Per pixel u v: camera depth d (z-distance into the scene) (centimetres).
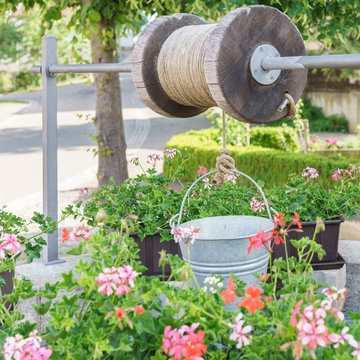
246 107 240
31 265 389
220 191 366
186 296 175
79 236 191
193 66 248
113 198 369
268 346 169
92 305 193
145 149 1359
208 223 248
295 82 257
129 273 169
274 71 241
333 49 1550
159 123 1861
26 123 2058
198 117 1981
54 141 400
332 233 339
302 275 207
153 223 337
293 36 248
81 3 624
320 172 803
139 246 337
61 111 2231
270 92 247
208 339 185
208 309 177
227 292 163
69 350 175
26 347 161
